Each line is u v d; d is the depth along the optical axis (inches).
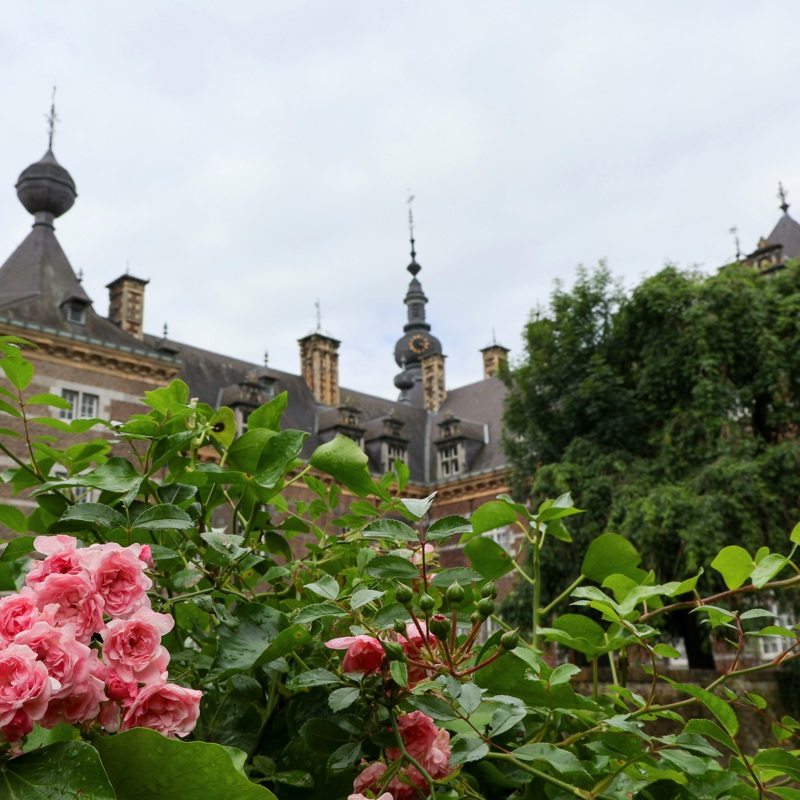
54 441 79.3
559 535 83.0
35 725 45.1
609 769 63.9
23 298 1157.7
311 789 58.6
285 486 77.8
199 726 62.6
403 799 55.1
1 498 849.5
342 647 54.1
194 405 77.0
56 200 1300.4
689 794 64.7
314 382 1791.3
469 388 1926.7
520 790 62.5
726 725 57.4
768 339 693.3
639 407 762.8
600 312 823.7
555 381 825.5
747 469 625.0
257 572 79.5
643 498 658.8
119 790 41.9
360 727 57.7
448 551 695.7
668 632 655.1
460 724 58.3
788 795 57.1
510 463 904.9
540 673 63.2
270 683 65.3
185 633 76.9
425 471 1720.0
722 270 771.4
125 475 68.5
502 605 680.4
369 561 60.8
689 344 729.0
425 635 54.8
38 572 46.8
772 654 714.2
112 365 1125.7
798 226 1593.3
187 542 76.6
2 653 39.9
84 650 42.3
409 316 2549.2
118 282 1433.3
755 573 68.4
